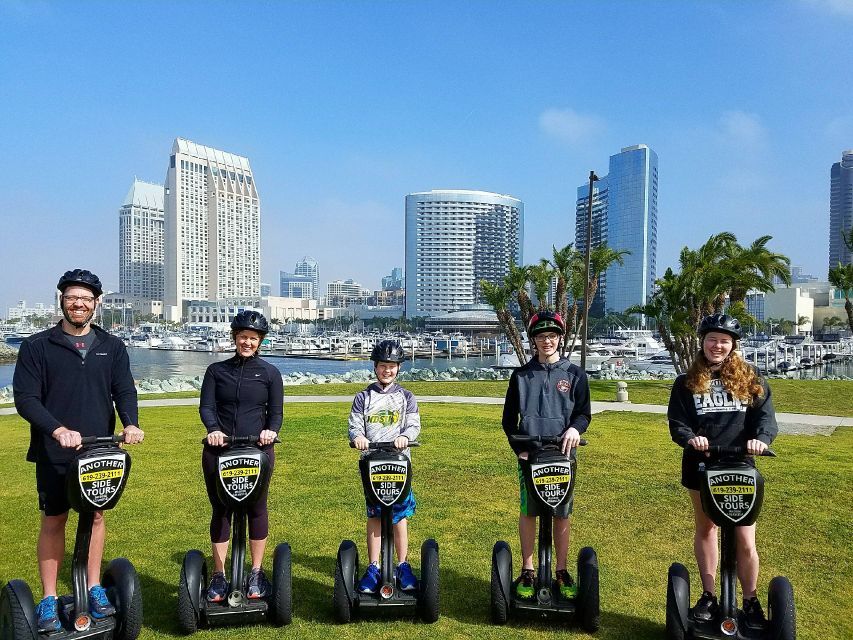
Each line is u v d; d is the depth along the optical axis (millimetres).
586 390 4457
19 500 7750
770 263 24469
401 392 4766
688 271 25250
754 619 4035
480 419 14664
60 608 3922
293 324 166250
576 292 31547
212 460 4449
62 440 3658
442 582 5297
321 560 5785
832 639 4359
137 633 4023
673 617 4051
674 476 8969
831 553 5996
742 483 3803
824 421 15273
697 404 4188
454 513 7207
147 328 173625
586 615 4320
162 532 6469
